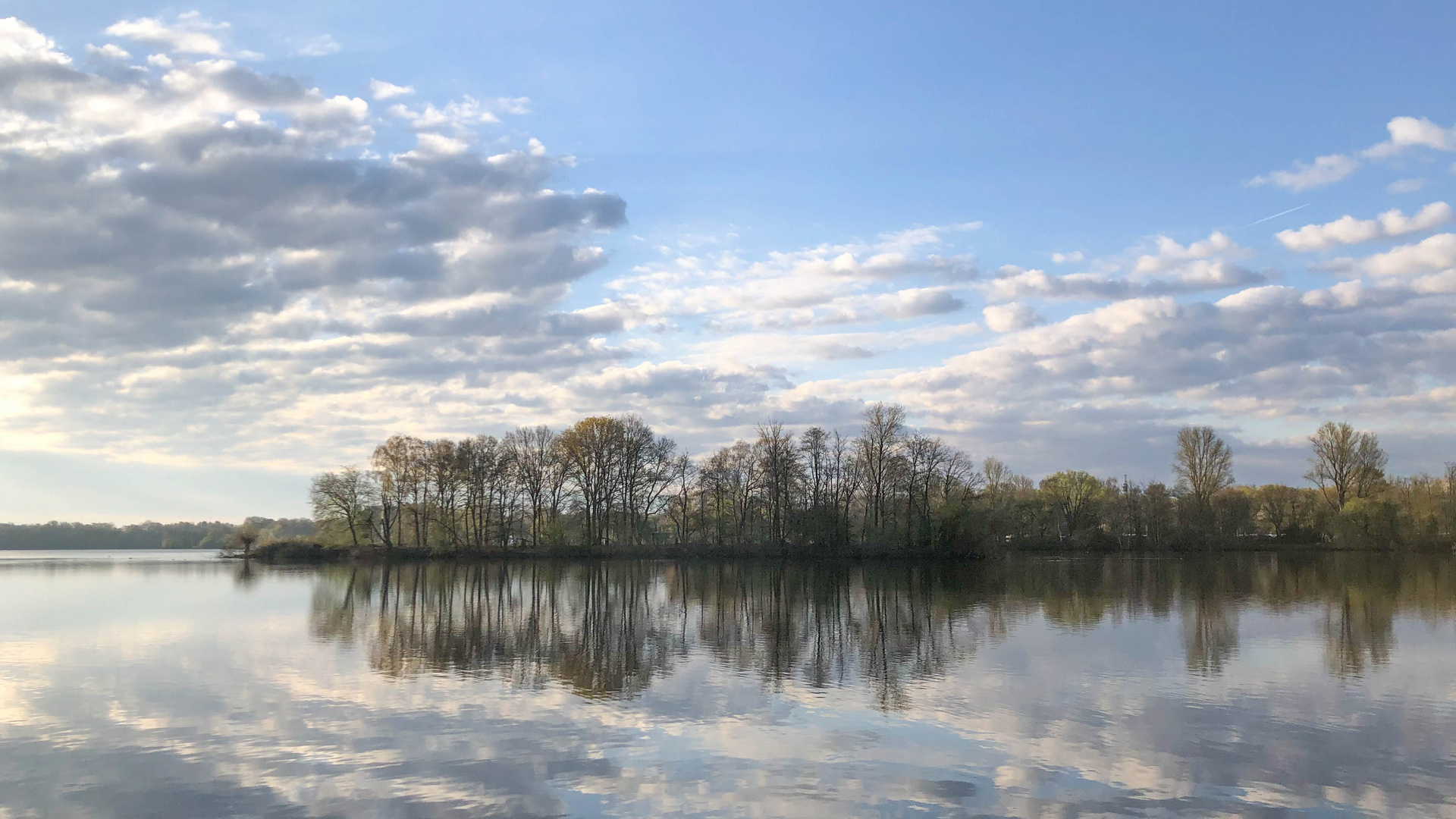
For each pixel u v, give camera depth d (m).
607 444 122.19
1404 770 21.17
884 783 20.23
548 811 18.61
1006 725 25.17
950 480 116.56
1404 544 121.62
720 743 23.30
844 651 38.28
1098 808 18.78
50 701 27.78
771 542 118.75
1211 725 25.08
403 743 23.23
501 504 123.38
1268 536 141.50
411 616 51.53
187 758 21.95
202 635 42.16
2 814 18.48
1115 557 124.81
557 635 43.44
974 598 63.41
